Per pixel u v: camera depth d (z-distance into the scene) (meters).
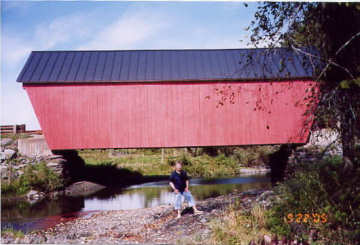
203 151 26.80
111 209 11.38
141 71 16.58
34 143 16.91
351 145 4.25
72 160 18.73
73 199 13.89
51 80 15.99
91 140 16.14
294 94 15.49
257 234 5.23
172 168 24.58
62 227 8.59
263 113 16.02
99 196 14.61
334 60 4.53
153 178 21.17
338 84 4.22
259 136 16.03
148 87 16.27
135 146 16.09
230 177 20.11
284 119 15.86
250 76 15.33
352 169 4.16
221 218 6.50
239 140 16.09
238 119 16.11
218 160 23.77
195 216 7.40
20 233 7.14
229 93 15.96
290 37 4.94
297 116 15.75
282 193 6.39
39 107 16.17
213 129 16.14
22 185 14.78
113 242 6.07
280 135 15.88
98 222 9.09
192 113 16.19
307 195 5.38
